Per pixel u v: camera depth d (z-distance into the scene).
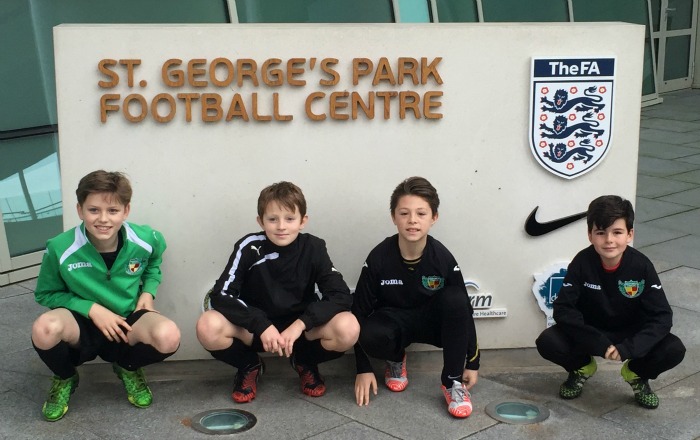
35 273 5.73
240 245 3.83
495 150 4.15
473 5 9.07
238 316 3.69
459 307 3.80
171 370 4.20
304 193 4.11
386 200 4.14
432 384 4.12
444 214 4.19
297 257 3.83
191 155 4.02
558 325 3.96
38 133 5.78
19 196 5.71
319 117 4.03
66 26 3.90
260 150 4.05
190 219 4.07
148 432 3.62
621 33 4.10
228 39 3.93
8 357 4.44
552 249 4.27
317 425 3.69
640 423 3.74
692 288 5.48
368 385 3.93
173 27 3.92
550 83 4.10
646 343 3.71
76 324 3.71
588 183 4.22
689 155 9.51
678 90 13.95
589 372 3.96
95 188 3.56
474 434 3.62
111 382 4.14
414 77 4.04
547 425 3.71
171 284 4.12
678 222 7.05
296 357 3.98
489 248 4.24
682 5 13.77
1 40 5.55
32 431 3.63
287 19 6.95
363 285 3.95
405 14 7.96
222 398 3.96
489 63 4.07
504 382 4.16
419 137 4.11
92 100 3.94
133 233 3.81
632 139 4.20
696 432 3.66
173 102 3.96
